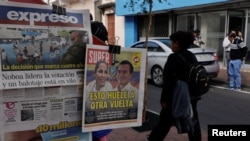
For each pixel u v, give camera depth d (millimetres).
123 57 2420
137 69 2490
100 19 22047
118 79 2422
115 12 19094
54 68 2207
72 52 2262
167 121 3900
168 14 16562
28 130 2205
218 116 6496
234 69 9633
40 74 2162
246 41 12961
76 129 2363
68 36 2248
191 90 3705
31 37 2131
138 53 2482
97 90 2346
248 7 12547
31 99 2180
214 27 14320
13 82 2080
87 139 2424
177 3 14508
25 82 2111
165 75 3770
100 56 2330
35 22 2158
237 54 9539
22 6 2125
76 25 2291
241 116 6508
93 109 2344
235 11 13242
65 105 2289
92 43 2352
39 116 2225
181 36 3840
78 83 2297
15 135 2172
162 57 9812
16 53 2088
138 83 2508
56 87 2236
